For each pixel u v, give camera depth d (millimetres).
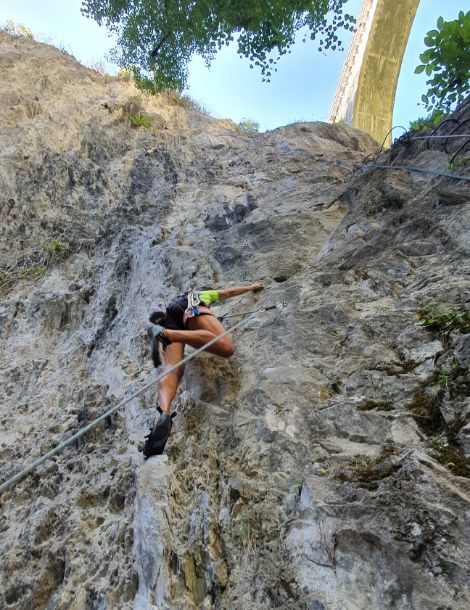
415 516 2867
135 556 3631
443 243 5070
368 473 3309
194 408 4648
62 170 10242
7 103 11664
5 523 4574
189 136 12305
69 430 5340
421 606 2562
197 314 4875
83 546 3977
